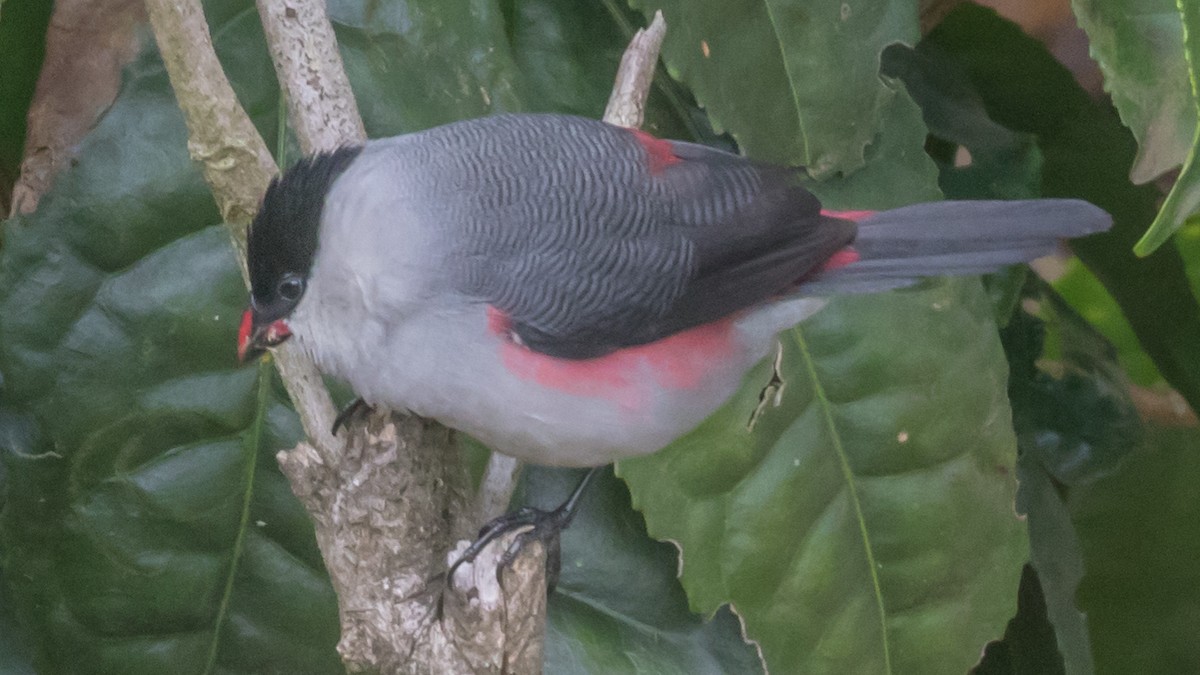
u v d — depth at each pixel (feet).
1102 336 20.74
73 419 14.69
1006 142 18.39
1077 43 23.02
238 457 15.07
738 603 15.40
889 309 15.97
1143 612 20.33
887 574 15.97
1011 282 17.79
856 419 15.88
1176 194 11.13
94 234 14.70
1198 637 20.17
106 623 14.99
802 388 15.78
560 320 12.66
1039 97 19.25
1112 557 20.34
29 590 14.88
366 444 12.12
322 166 12.57
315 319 12.69
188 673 15.19
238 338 13.74
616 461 14.73
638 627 15.90
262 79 15.10
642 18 16.63
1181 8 11.02
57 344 14.62
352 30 15.24
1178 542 20.17
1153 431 20.47
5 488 15.33
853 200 16.28
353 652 12.33
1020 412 19.42
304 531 15.19
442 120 15.34
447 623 12.15
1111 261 19.75
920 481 15.99
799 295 14.10
